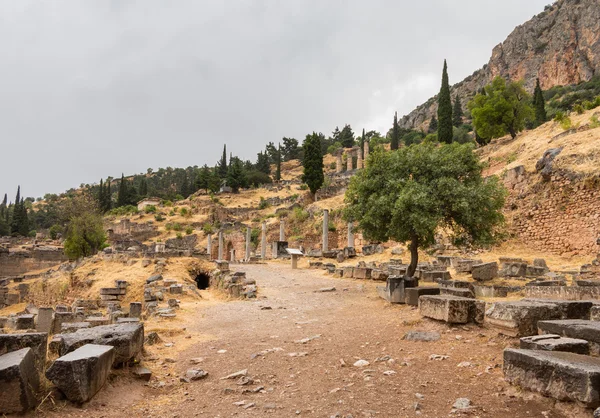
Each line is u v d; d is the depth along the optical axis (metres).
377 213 15.70
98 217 51.72
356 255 34.75
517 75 145.75
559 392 4.82
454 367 6.65
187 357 8.58
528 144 42.47
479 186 15.59
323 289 19.19
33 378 5.43
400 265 23.98
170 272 27.45
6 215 111.44
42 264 59.97
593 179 23.84
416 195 14.65
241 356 8.39
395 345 8.26
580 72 120.62
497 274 19.39
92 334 7.25
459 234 17.06
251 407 5.60
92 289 27.72
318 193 73.62
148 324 12.62
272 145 165.88
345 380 6.39
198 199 101.00
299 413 5.28
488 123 55.69
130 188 124.38
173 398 6.22
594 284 12.14
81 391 5.57
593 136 28.42
